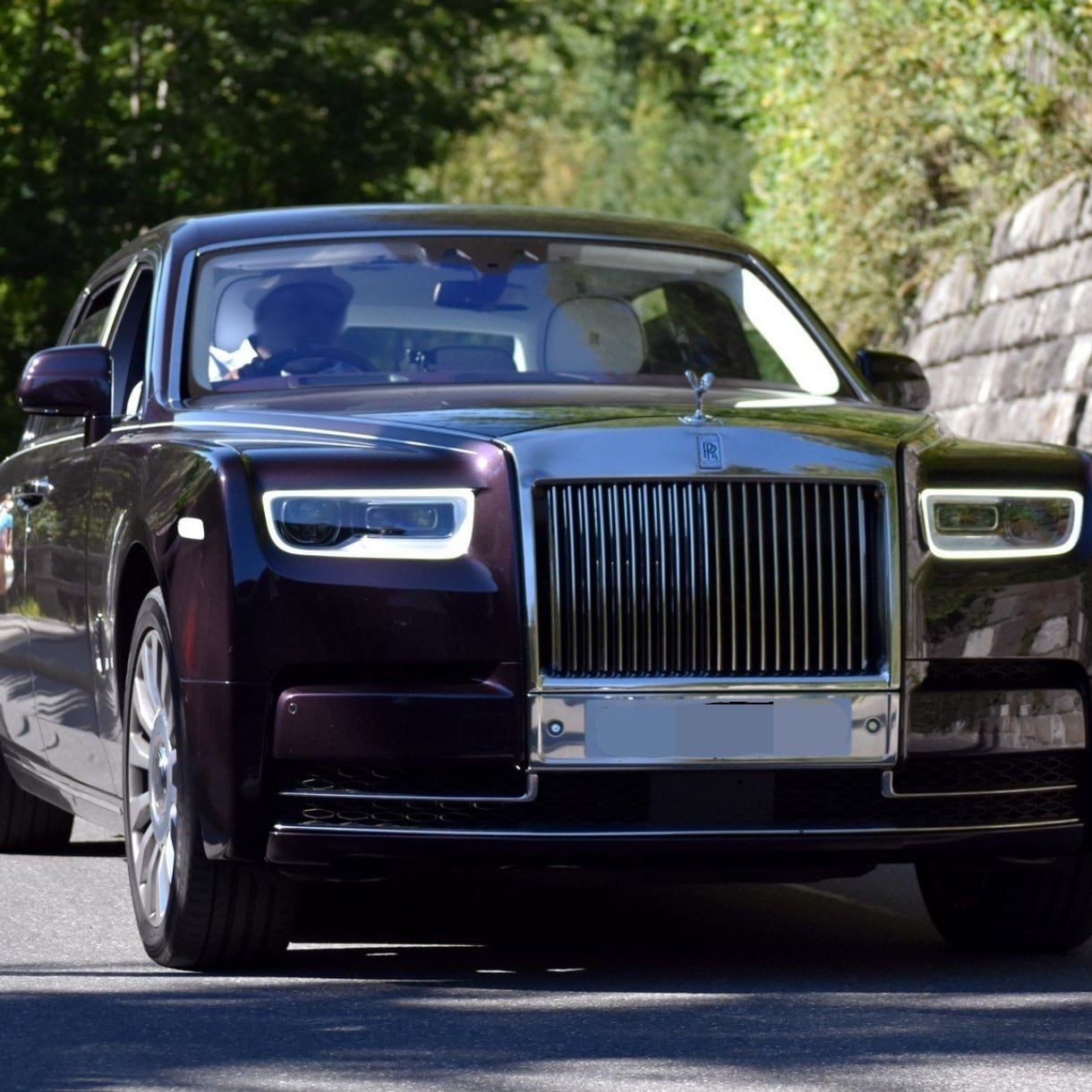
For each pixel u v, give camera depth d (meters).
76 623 15.32
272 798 12.27
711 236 17.45
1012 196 40.16
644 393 14.77
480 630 12.20
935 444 13.03
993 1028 11.28
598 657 12.29
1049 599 12.92
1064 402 36.06
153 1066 10.41
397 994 12.22
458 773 12.28
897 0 43.59
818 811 12.55
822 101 48.03
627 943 14.16
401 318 15.66
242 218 16.67
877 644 12.52
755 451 12.47
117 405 16.41
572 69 97.12
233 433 13.49
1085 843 13.08
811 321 16.86
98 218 64.31
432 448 12.52
